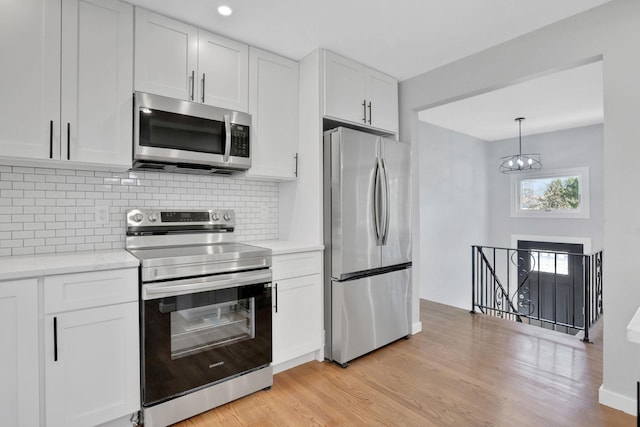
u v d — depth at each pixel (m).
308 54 2.67
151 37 2.04
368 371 2.45
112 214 2.21
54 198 2.01
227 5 2.02
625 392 1.94
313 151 2.63
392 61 2.82
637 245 1.91
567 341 3.02
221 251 2.13
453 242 5.30
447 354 2.74
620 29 1.97
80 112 1.80
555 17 2.19
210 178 2.63
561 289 5.36
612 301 1.99
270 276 2.21
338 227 2.54
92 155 1.83
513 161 5.41
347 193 2.55
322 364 2.56
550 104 3.98
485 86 2.63
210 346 1.95
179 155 2.07
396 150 2.96
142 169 2.28
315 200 2.62
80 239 2.09
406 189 3.06
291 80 2.73
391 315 2.91
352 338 2.58
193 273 1.87
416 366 2.52
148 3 1.98
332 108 2.65
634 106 1.92
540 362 2.58
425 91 3.06
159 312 1.75
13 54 1.63
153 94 2.00
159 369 1.76
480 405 2.01
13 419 1.45
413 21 2.22
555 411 1.94
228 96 2.35
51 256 1.86
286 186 2.93
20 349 1.46
